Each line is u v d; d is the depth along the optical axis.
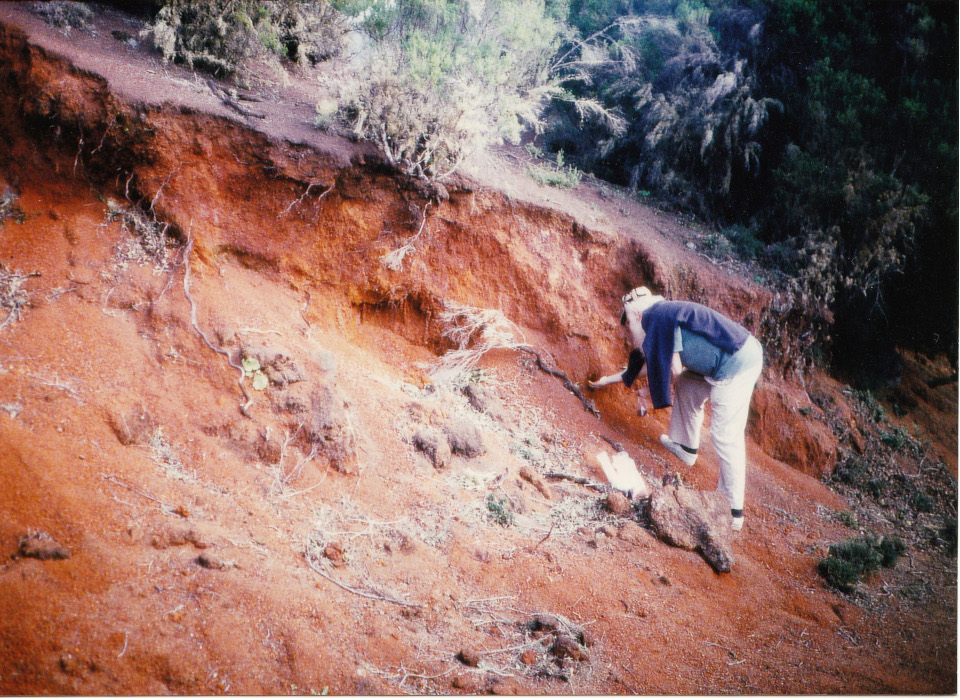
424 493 4.01
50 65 4.39
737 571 4.33
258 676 2.79
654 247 5.78
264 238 4.70
